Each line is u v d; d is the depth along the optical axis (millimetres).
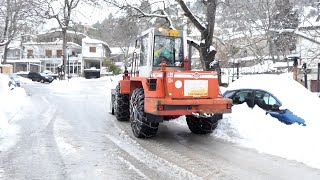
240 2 20594
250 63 32562
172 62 9438
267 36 22609
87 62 71562
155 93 8016
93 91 28188
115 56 77875
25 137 8656
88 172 5859
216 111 8023
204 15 17297
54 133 9266
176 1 16234
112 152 7246
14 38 42906
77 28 49312
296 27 19562
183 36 9531
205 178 5570
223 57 25016
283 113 8984
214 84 8195
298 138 7680
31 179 5496
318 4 20328
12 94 17516
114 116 12867
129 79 11055
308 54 23438
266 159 6703
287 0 21469
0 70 37812
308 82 18906
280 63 24500
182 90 7938
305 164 6359
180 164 6371
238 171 5949
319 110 9180
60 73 45875
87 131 9664
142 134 8531
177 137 8875
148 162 6496
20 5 33781
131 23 17828
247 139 8328
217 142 8258
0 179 5473
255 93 9961
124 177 5598
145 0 17406
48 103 17375
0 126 9688
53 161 6523
